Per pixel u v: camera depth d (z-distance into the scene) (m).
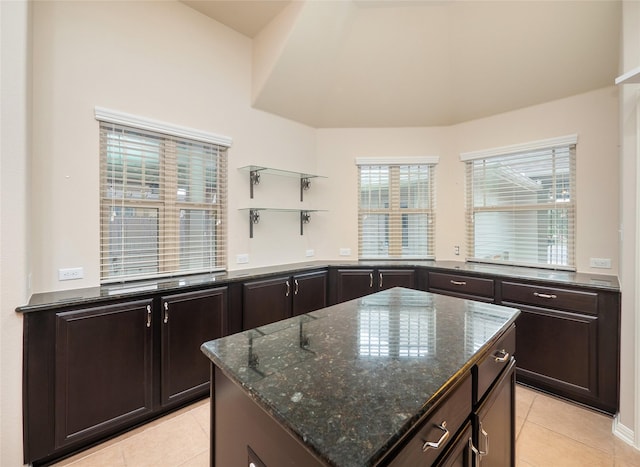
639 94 1.79
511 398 1.39
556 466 1.66
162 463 1.70
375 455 0.58
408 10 2.73
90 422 1.79
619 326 2.06
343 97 3.45
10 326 1.57
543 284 2.42
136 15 2.35
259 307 2.69
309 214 3.65
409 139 3.67
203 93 2.74
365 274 3.29
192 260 2.69
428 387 0.83
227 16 2.79
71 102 2.04
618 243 2.57
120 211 2.28
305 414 0.71
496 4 2.54
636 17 1.82
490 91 3.12
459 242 3.56
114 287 2.12
